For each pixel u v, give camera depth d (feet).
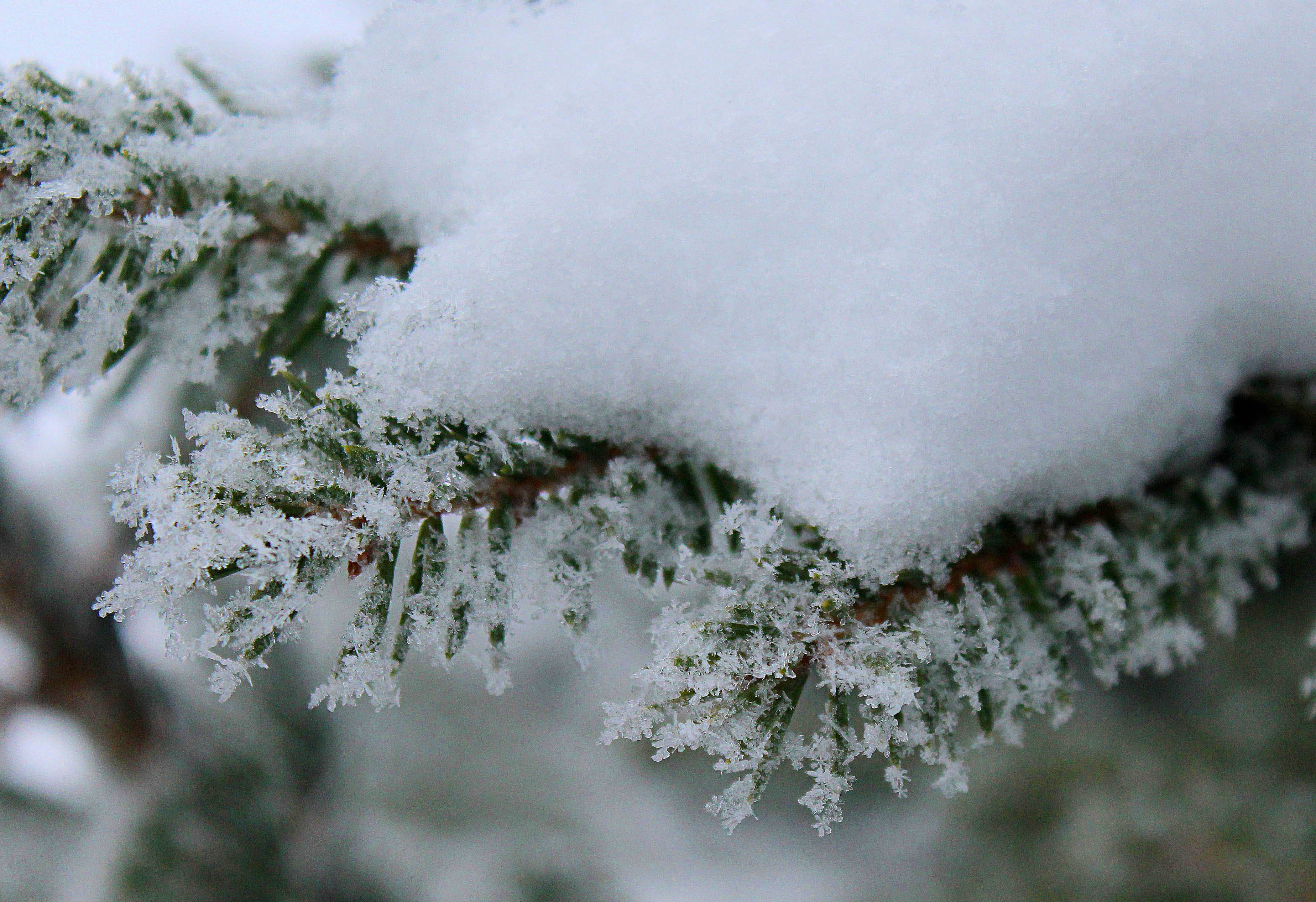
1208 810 1.93
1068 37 1.13
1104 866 2.01
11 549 1.70
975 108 1.13
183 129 1.16
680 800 2.98
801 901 2.65
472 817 2.87
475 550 1.09
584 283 1.12
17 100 1.13
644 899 2.81
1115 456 1.16
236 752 2.05
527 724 3.03
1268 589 1.51
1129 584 1.15
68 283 1.14
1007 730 1.12
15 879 2.04
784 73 1.14
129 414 1.31
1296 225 1.15
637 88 1.14
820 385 1.12
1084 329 1.13
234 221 1.16
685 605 1.08
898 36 1.14
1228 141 1.14
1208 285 1.16
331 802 2.21
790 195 1.13
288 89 1.21
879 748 1.06
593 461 1.12
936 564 1.12
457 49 1.19
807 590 1.08
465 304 1.11
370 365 1.09
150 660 1.98
